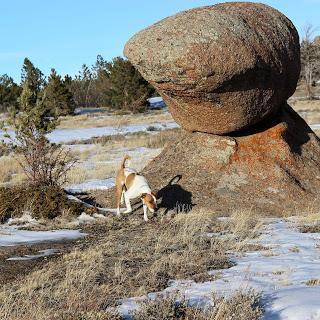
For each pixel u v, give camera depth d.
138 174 14.05
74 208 14.41
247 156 15.96
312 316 5.52
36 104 16.69
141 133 38.19
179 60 13.83
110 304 6.67
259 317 5.61
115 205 15.80
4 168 24.62
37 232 12.70
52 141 37.50
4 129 16.67
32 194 14.72
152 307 5.87
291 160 16.08
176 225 12.46
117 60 65.94
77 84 89.31
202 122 15.85
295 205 14.95
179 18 14.44
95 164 25.34
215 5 15.59
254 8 15.52
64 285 7.58
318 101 60.56
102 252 9.91
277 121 16.56
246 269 8.05
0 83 84.00
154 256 9.31
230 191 15.30
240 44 14.07
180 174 15.95
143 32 14.55
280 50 15.13
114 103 65.62
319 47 69.62
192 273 8.12
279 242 10.12
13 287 8.16
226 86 14.37
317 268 7.89
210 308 5.86
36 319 6.03
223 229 11.79
